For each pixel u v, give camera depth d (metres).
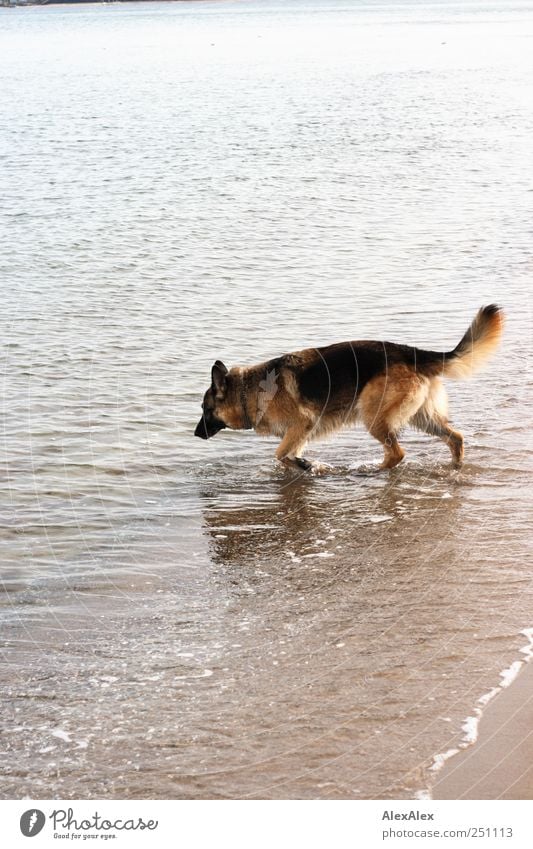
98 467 8.52
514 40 98.06
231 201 22.75
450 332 12.23
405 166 27.77
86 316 13.34
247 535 7.20
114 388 10.45
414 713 4.75
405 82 57.94
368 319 12.99
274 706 4.87
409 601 5.99
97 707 4.93
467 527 7.16
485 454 8.69
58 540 7.11
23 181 26.11
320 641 5.53
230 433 9.55
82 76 70.56
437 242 18.00
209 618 5.89
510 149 30.75
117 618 5.92
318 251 17.50
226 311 13.55
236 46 101.94
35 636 5.71
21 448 8.84
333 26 136.12
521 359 11.29
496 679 5.02
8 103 50.47
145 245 18.16
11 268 16.33
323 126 38.00
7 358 11.41
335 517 7.50
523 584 6.15
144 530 7.30
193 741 4.61
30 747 4.61
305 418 8.53
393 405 8.36
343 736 4.59
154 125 39.62
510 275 15.39
